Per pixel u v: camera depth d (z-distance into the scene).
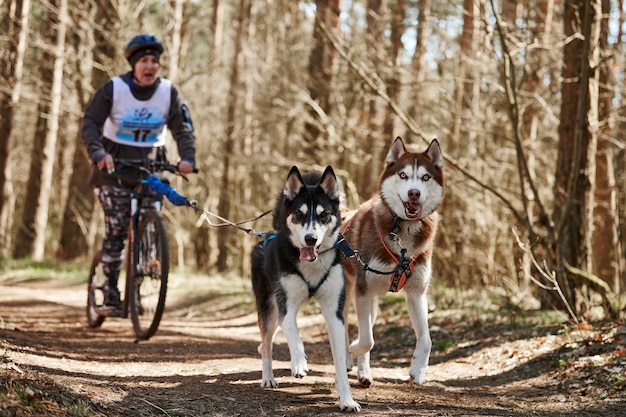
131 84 7.02
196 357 6.34
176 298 13.12
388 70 12.80
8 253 19.66
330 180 5.11
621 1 12.47
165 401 4.41
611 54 9.18
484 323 8.16
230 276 17.64
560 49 12.63
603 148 13.34
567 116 8.78
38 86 18.73
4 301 10.40
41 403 3.61
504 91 8.95
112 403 4.13
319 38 14.55
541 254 10.10
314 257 4.76
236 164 22.06
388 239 5.56
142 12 17.05
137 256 6.95
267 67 20.36
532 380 5.91
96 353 6.08
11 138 18.73
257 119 19.72
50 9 16.48
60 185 26.16
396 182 5.69
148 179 6.83
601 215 13.44
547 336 6.91
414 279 5.59
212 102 23.61
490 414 4.60
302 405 4.62
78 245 18.20
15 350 5.16
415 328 5.64
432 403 4.93
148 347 6.76
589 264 8.66
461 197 13.00
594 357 5.89
